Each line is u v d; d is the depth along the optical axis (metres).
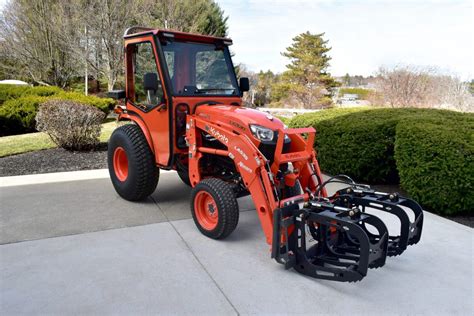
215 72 4.23
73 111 7.36
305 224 2.82
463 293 2.71
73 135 7.44
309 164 3.48
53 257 3.14
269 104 32.00
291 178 3.33
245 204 4.65
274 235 2.80
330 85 31.89
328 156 6.17
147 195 4.55
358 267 2.54
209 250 3.32
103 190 5.07
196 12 18.94
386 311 2.48
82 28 15.16
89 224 3.88
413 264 3.14
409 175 4.57
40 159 6.93
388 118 5.89
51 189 5.08
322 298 2.61
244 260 3.14
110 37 14.60
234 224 3.37
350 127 5.66
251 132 3.23
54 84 19.28
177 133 3.89
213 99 4.07
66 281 2.76
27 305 2.46
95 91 23.17
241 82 4.39
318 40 33.47
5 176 5.77
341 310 2.48
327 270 2.70
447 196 4.24
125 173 4.71
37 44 18.48
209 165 3.90
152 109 4.04
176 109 3.83
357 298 2.62
